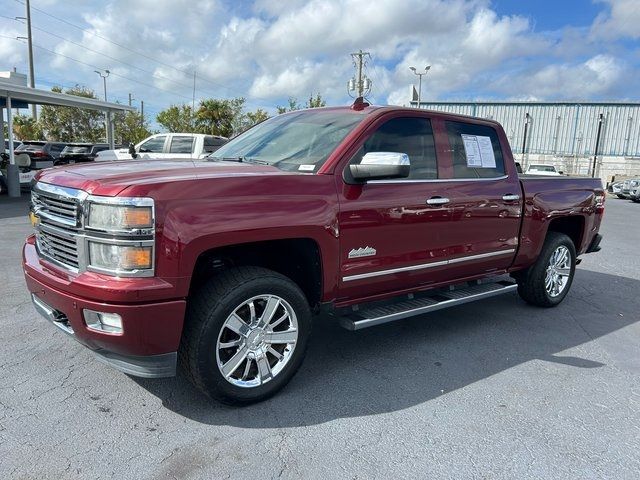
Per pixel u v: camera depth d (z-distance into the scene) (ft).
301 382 12.36
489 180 15.61
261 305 11.06
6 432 9.81
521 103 158.30
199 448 9.52
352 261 12.19
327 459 9.34
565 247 18.90
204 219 9.70
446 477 8.97
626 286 23.04
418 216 13.33
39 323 15.35
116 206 9.13
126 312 9.20
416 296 14.69
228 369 10.63
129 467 8.90
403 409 11.23
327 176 11.73
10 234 29.63
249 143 14.74
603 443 10.21
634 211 64.95
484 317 17.84
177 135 48.11
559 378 13.09
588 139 153.99
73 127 150.00
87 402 11.03
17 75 61.00
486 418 10.98
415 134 13.89
